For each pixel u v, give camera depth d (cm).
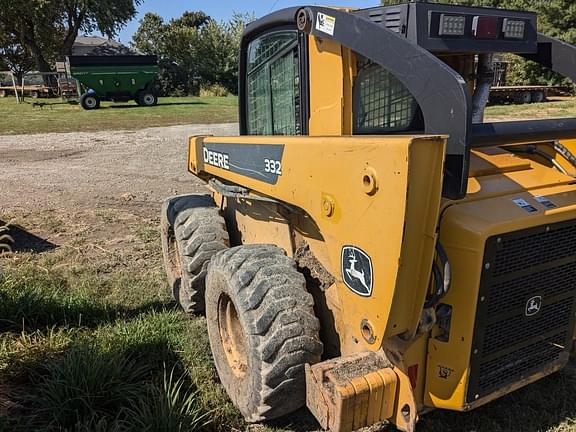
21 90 3384
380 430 283
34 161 1152
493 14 253
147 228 661
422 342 231
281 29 297
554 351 260
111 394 304
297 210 270
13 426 283
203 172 398
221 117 2048
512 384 249
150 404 293
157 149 1305
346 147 210
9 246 574
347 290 224
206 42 4162
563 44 301
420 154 183
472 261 213
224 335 311
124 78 2591
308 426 296
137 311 432
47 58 4331
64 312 409
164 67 4019
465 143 187
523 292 233
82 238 620
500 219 216
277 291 264
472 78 303
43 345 357
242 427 295
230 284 276
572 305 256
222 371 311
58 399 296
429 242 195
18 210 747
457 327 223
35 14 3850
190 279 396
